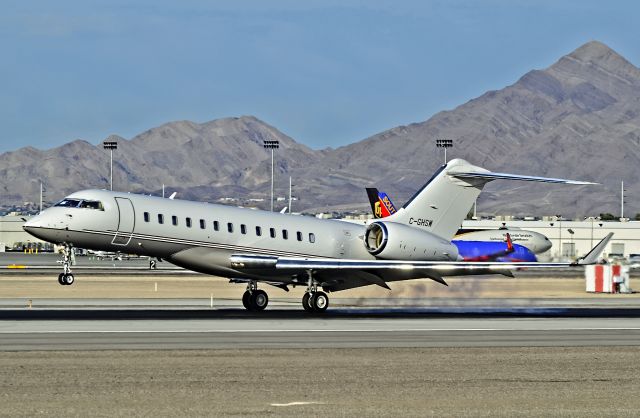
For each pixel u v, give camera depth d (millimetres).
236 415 56938
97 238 128375
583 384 68375
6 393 62500
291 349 85188
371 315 125188
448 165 144250
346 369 73688
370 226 141000
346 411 58375
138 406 58938
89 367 72938
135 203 130250
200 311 128750
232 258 130500
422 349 86312
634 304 156625
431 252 140875
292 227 139000
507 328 107125
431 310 136625
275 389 64875
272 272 131250
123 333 96000
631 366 77188
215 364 75250
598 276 196250
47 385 65312
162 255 132375
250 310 133750
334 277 133875
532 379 70125
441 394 63969
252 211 138000
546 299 168125
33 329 98688
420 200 142750
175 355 79938
